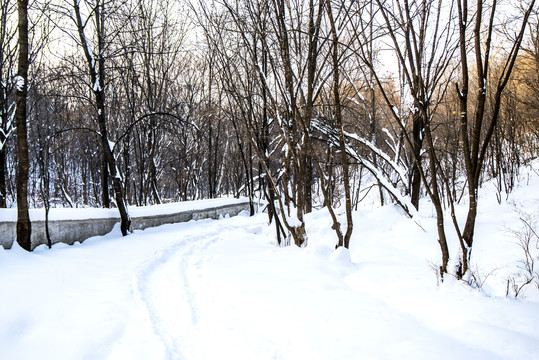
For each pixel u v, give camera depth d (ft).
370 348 10.08
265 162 24.38
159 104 54.75
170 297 15.28
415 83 19.88
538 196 34.86
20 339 11.43
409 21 15.25
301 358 9.93
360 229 27.73
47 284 16.06
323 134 29.76
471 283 13.76
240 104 25.58
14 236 21.47
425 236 23.93
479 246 20.53
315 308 13.14
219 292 15.47
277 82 21.90
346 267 18.12
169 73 60.08
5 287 14.87
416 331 10.98
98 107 29.86
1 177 37.60
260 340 11.09
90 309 13.74
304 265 18.49
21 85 20.88
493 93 42.98
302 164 23.40
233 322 12.46
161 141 64.44
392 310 12.80
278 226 25.30
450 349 9.66
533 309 11.69
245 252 23.35
